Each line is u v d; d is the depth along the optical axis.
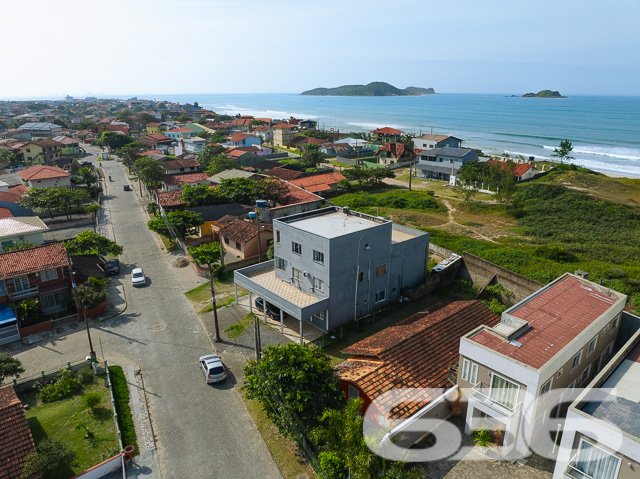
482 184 87.00
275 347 24.66
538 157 138.38
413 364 26.50
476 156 101.25
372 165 108.31
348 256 34.66
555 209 69.88
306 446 22.02
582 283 29.27
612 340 27.52
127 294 43.38
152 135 163.38
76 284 41.50
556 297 27.22
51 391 28.30
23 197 69.19
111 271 47.75
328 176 90.38
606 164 130.38
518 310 25.56
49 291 39.34
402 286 40.88
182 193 68.88
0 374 27.55
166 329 36.69
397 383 24.77
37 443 23.81
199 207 65.56
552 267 43.66
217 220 60.22
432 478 20.70
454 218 69.81
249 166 107.19
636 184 86.00
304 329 36.19
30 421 25.78
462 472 21.11
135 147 124.62
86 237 48.44
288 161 120.94
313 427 22.47
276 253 38.91
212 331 36.28
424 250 42.12
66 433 24.80
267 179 76.31
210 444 24.20
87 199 78.88
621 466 15.82
